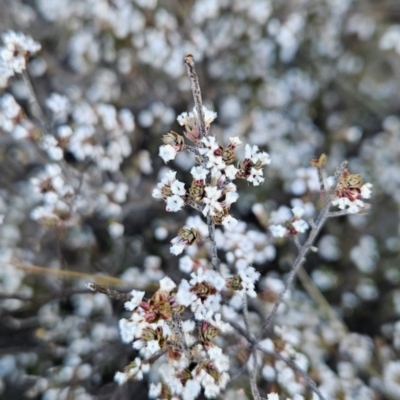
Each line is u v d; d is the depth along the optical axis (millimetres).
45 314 319
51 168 285
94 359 312
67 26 403
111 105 372
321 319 338
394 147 411
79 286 321
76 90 375
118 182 340
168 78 405
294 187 291
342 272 376
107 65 412
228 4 409
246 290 235
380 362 323
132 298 218
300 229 243
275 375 283
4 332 321
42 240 338
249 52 418
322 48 443
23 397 316
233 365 293
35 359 320
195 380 235
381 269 378
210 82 411
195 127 217
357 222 385
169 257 332
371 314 365
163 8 415
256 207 295
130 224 359
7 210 346
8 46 267
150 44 371
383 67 466
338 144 419
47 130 293
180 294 220
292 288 335
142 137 377
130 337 218
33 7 432
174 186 217
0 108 321
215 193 214
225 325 241
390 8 478
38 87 365
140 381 309
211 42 403
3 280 319
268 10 396
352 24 460
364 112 449
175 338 233
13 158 358
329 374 302
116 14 375
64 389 302
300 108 433
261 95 417
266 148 398
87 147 298
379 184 398
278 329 280
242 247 273
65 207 300
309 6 428
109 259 346
